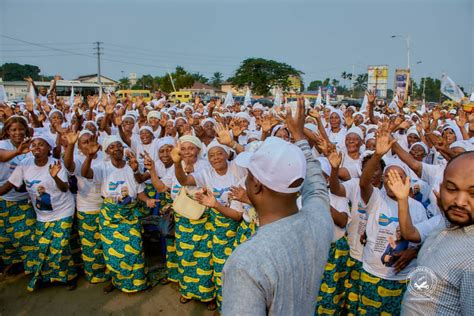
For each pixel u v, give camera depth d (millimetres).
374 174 3365
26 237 4863
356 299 3791
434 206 3799
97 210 4758
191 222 4324
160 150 5055
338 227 3498
